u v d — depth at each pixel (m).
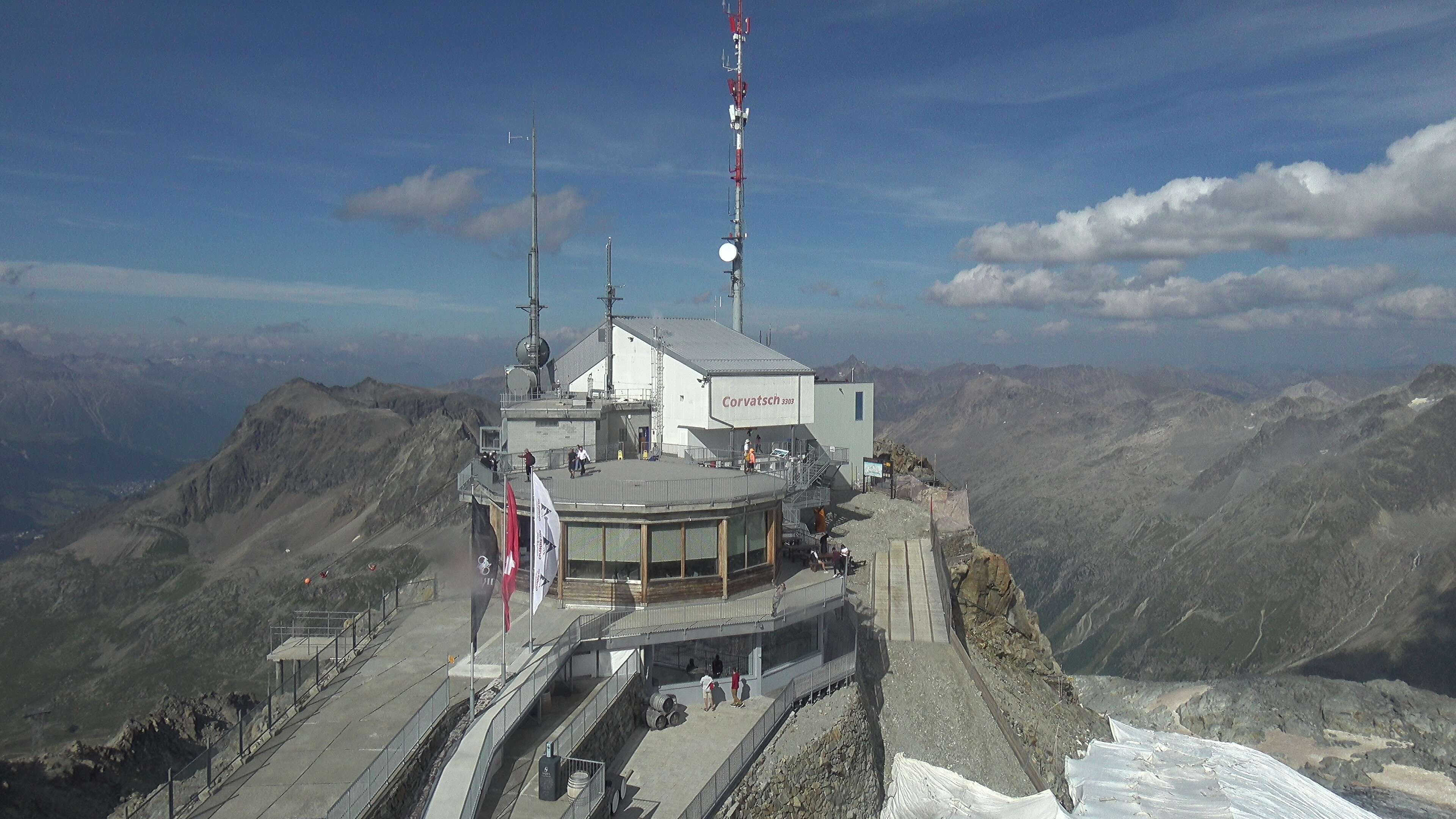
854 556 62.31
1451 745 101.19
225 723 79.38
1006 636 70.12
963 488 80.19
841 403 75.75
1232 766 61.91
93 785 65.56
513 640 35.41
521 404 63.34
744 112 85.44
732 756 32.38
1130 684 129.38
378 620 39.22
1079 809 50.66
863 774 40.03
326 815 22.03
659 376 65.69
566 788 27.98
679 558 39.66
